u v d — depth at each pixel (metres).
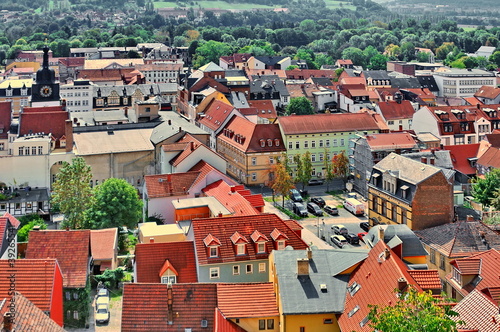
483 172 178.00
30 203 163.25
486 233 118.62
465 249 115.25
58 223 158.75
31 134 182.25
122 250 134.62
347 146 198.12
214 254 103.88
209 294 89.38
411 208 135.62
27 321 66.94
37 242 107.38
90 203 141.38
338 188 189.38
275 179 175.88
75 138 184.62
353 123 199.25
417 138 196.12
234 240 104.94
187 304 88.38
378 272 84.00
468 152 184.38
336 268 90.38
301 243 108.25
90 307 108.69
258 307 88.31
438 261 116.94
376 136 178.25
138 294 88.50
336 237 143.88
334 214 164.12
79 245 106.94
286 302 85.50
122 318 87.12
